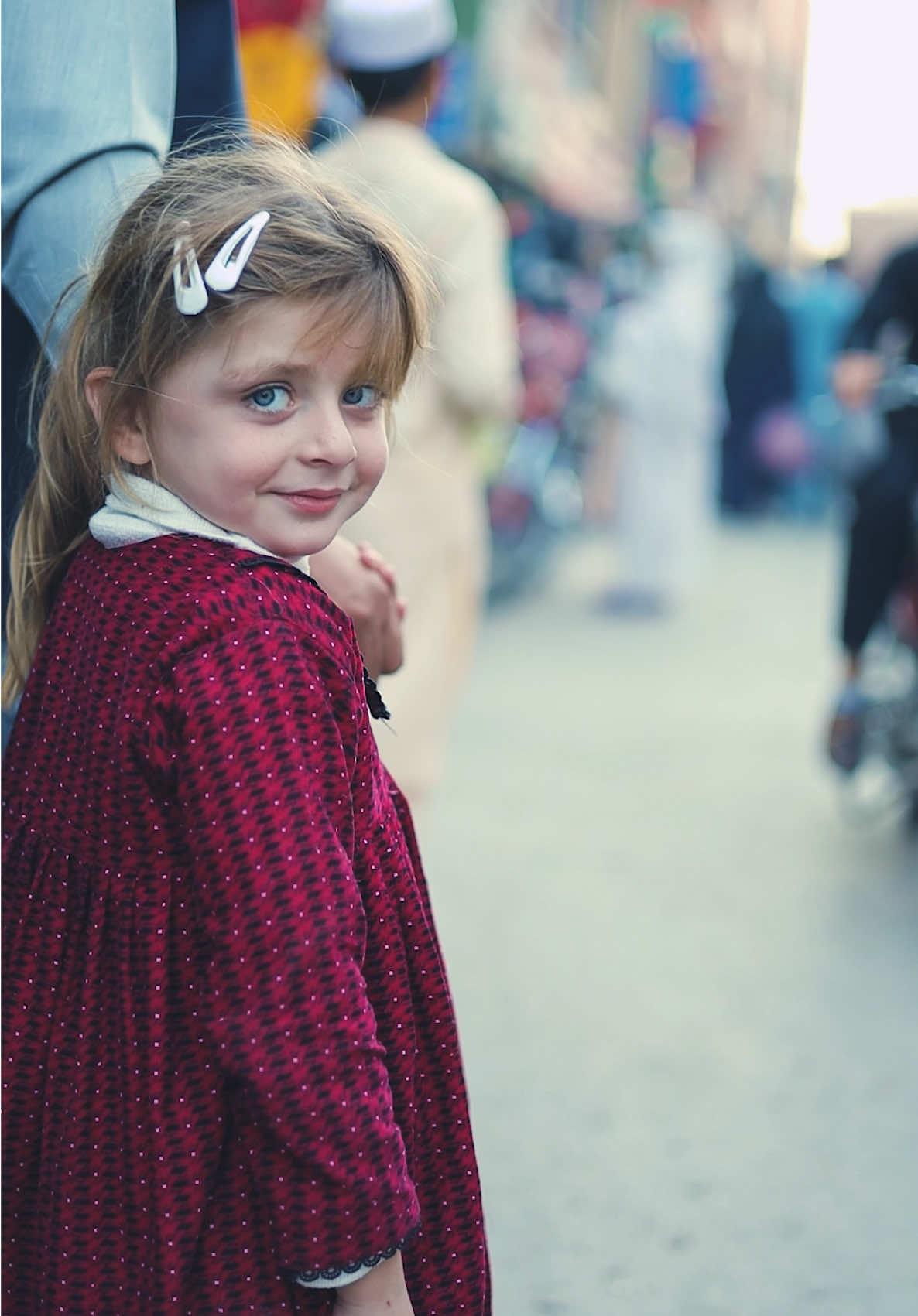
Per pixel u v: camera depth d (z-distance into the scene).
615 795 5.30
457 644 3.29
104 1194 1.26
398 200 3.06
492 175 10.32
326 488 1.30
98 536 1.32
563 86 13.48
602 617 8.80
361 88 3.20
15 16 1.52
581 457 10.78
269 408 1.27
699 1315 2.42
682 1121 3.04
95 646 1.27
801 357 13.52
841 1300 2.48
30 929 1.30
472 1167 1.41
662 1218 2.70
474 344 3.11
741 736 6.18
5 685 1.47
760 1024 3.48
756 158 33.03
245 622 1.23
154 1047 1.23
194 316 1.25
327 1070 1.17
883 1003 3.63
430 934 1.39
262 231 1.25
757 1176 2.84
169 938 1.24
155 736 1.21
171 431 1.28
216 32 1.73
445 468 3.16
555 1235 2.63
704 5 21.45
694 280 8.98
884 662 5.08
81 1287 1.26
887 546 4.76
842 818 5.13
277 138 1.56
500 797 5.23
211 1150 1.24
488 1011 3.51
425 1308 1.39
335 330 1.25
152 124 1.56
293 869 1.18
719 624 8.69
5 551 1.66
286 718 1.21
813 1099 3.14
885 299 4.82
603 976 3.73
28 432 1.53
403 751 3.18
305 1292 1.26
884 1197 2.78
